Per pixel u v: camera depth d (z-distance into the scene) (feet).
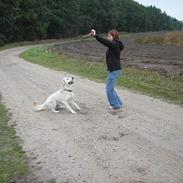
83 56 107.65
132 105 40.70
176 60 94.53
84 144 28.25
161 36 214.28
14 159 26.18
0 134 32.48
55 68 81.05
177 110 37.88
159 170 22.80
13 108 42.27
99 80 60.39
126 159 24.75
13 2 215.31
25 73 73.87
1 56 126.72
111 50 36.96
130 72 65.10
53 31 291.58
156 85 51.96
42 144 28.99
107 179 21.94
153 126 32.17
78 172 23.21
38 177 22.99
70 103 42.16
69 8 306.55
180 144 27.30
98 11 364.58
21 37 240.32
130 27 475.72
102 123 33.78
